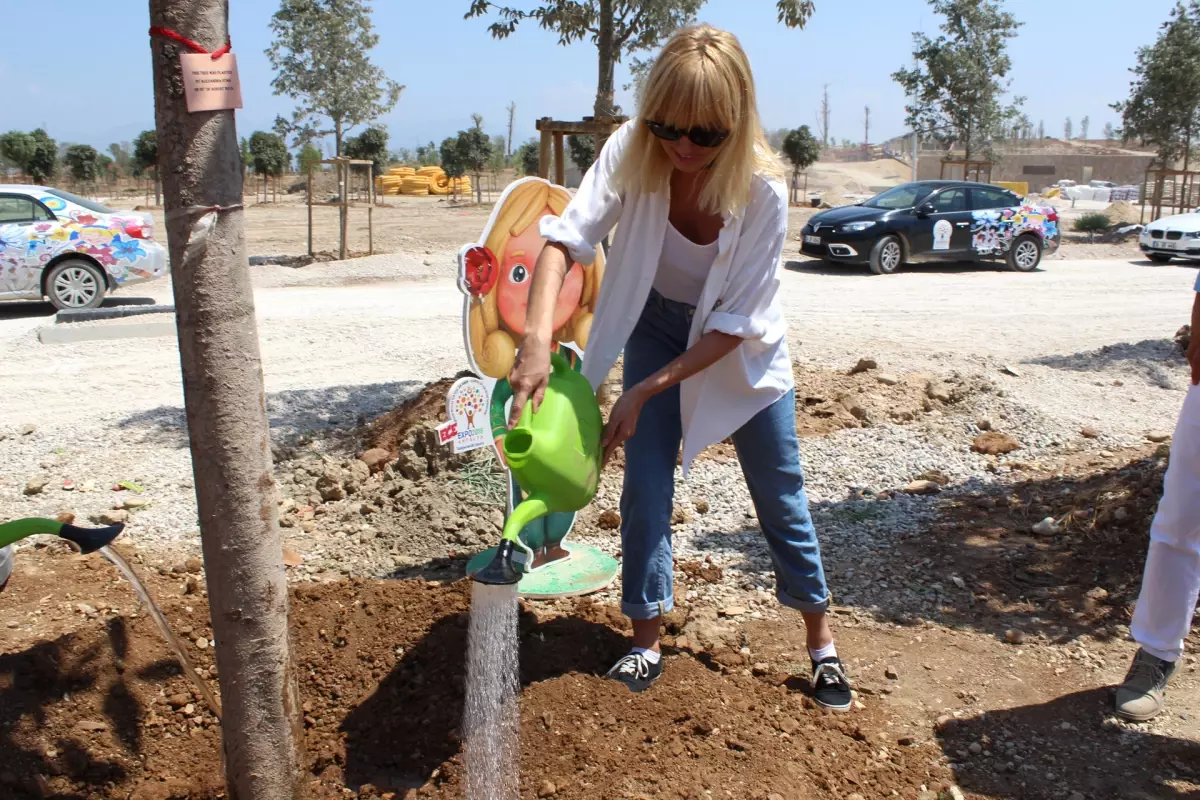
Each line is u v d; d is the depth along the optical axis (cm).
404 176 5597
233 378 245
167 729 336
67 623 381
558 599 421
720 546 489
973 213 1847
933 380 802
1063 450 640
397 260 1892
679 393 321
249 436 250
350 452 633
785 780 293
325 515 530
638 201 300
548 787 286
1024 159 7406
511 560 262
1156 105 2708
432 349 1042
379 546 489
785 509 327
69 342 1120
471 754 284
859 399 727
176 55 226
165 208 237
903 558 474
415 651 357
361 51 2411
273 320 1236
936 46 2844
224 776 294
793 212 3244
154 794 307
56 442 684
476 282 422
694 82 261
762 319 299
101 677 340
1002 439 650
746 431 321
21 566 444
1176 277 1762
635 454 322
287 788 275
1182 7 2711
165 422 734
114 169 5975
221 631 261
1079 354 945
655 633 337
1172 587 333
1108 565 449
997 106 2822
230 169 237
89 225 1359
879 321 1205
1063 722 339
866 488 574
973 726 336
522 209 443
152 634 365
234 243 240
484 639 277
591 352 319
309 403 784
